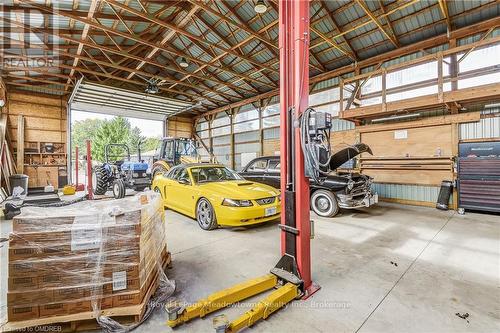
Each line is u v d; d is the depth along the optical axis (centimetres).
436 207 574
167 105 1171
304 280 204
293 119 217
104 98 1045
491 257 281
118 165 910
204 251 300
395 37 660
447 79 552
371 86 739
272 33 761
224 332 142
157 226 223
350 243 332
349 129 794
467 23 573
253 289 197
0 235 359
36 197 605
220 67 860
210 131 1477
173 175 514
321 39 739
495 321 168
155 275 209
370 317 173
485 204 491
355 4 608
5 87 927
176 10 666
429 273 242
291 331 159
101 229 165
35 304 155
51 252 158
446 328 161
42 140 1051
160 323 167
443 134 580
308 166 202
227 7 662
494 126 521
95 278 162
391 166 664
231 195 374
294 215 212
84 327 160
